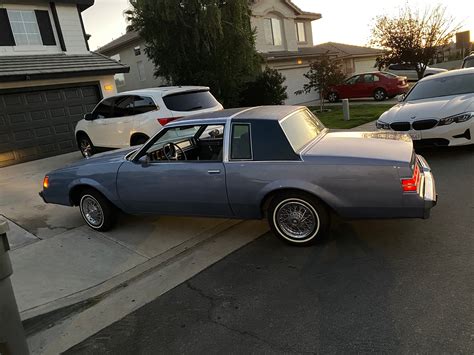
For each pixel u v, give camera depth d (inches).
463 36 805.2
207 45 645.9
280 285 147.9
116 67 523.8
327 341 115.0
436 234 173.2
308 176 161.0
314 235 169.9
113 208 214.4
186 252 186.4
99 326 137.5
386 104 709.3
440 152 311.1
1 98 435.8
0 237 97.3
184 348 120.0
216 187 177.9
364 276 146.8
